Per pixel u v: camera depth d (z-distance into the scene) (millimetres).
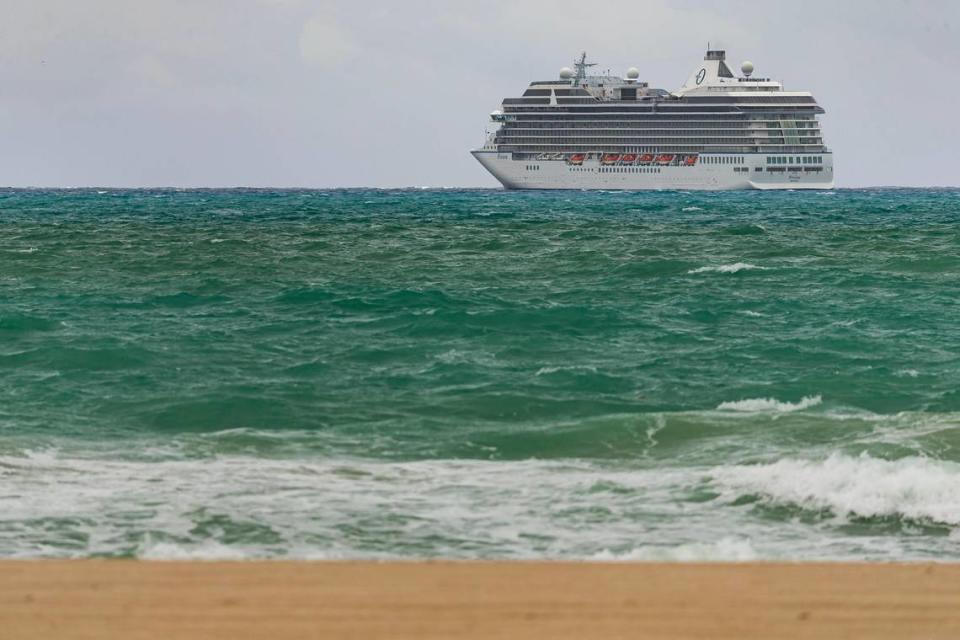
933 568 13250
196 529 38000
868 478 43156
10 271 172250
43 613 11227
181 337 99000
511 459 52906
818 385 77688
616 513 41094
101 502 41531
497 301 125438
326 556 35281
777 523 39844
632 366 86625
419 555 35594
